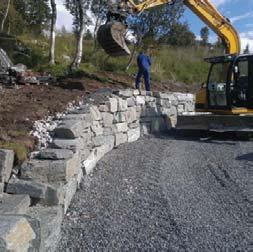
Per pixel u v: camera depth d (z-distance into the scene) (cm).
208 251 489
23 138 645
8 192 518
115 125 1027
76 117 788
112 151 963
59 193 535
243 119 1222
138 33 1984
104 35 1145
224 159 917
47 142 683
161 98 1366
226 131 1224
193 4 1419
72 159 617
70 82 1204
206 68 2609
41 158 600
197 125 1276
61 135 703
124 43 1154
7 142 598
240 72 1288
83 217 577
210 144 1116
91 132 854
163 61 2455
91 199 645
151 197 660
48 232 450
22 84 1111
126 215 590
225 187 718
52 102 920
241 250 493
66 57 1820
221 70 1332
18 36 2030
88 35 2353
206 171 814
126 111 1102
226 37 1465
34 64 1587
